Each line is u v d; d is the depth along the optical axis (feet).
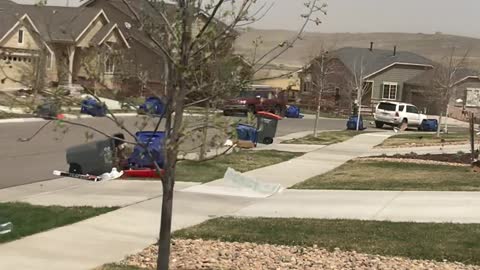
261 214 33.27
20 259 23.49
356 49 227.40
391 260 24.16
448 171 52.13
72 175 44.98
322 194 39.78
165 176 16.58
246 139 69.05
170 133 16.16
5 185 41.32
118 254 24.68
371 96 214.07
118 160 44.88
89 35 131.85
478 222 30.96
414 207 35.14
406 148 76.59
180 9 15.31
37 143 65.87
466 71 187.62
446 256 24.71
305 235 28.07
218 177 45.60
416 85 209.67
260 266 23.12
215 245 26.22
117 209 33.50
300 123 132.46
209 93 16.19
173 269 22.53
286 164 56.34
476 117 160.35
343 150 72.64
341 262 23.82
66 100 15.15
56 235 27.45
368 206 35.58
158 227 29.53
